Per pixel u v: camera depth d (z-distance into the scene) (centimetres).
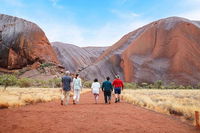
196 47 16975
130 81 16412
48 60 17150
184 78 14862
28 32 17512
